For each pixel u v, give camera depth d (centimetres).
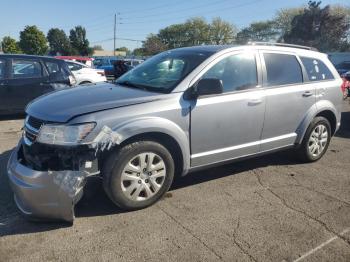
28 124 352
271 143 464
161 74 420
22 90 798
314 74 518
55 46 8388
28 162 333
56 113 329
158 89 388
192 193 415
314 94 505
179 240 318
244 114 422
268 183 454
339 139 706
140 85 414
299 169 509
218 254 299
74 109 333
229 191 425
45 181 310
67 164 326
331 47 4878
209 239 321
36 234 321
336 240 325
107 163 340
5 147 583
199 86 376
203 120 388
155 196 373
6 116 859
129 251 300
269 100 446
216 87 372
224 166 508
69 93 389
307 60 514
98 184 346
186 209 375
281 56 479
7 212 359
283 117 469
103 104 343
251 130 436
